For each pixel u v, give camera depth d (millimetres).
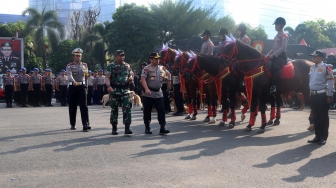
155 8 49375
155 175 6441
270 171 6754
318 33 70000
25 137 10039
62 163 7234
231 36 11078
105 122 13562
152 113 17219
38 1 105250
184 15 49344
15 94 24359
